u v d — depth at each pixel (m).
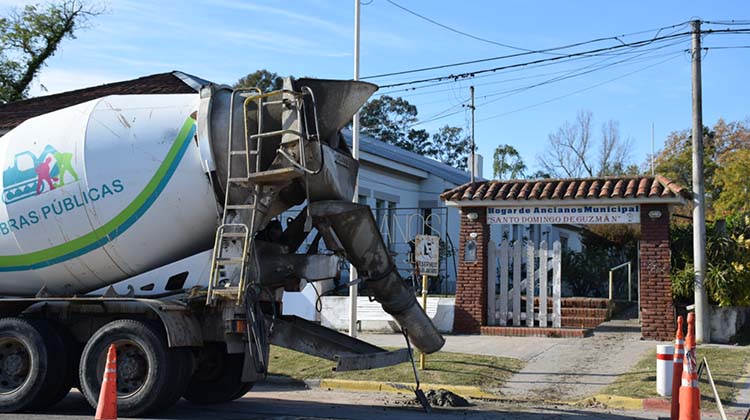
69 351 10.14
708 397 11.21
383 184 28.45
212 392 11.03
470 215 18.09
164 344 9.38
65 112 10.89
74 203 10.38
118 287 10.41
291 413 10.13
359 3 17.16
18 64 38.56
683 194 16.05
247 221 9.63
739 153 49.66
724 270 16.70
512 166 58.62
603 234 27.42
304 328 10.51
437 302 18.31
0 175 10.70
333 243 10.18
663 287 16.31
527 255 17.98
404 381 12.98
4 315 10.34
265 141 9.80
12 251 10.72
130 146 10.30
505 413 10.42
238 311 9.41
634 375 12.81
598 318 18.31
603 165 54.72
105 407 8.81
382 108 59.81
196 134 10.08
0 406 9.84
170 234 10.23
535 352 15.25
